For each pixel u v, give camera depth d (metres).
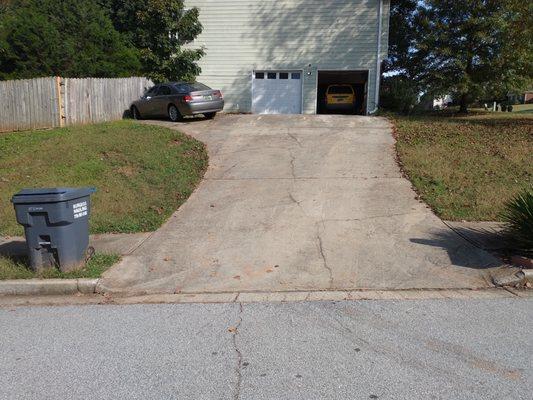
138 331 4.83
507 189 9.38
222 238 7.80
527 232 6.58
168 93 18.05
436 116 21.06
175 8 21.92
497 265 6.44
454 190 9.52
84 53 19.69
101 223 8.42
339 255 7.02
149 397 3.61
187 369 4.01
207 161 12.13
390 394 3.56
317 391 3.63
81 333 4.81
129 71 21.09
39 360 4.23
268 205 9.19
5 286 6.05
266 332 4.72
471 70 22.02
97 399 3.60
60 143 13.01
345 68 23.20
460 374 3.84
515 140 12.70
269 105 23.91
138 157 11.88
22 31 18.17
